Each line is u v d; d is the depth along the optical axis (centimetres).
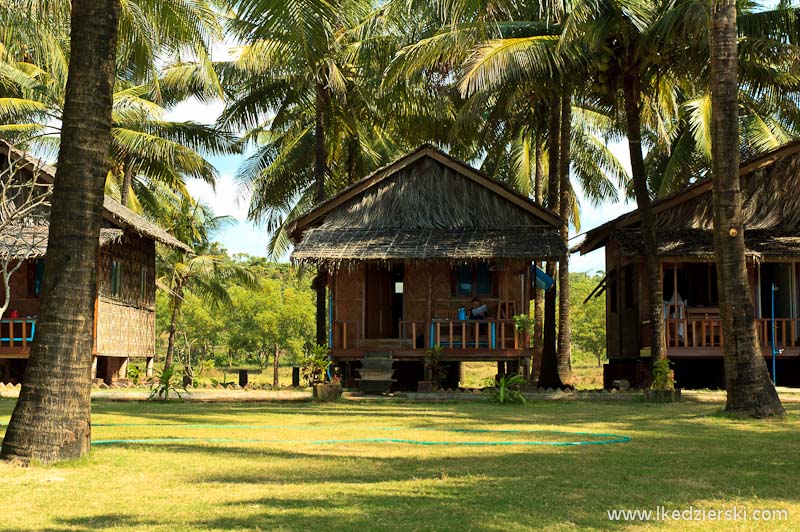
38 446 855
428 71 2398
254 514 627
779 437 1145
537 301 2728
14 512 640
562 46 2014
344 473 817
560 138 2911
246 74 3016
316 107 2939
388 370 2236
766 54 2027
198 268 3650
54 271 876
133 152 3077
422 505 659
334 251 2266
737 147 1493
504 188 2448
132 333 2959
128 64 2736
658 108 2486
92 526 593
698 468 851
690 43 2031
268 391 2072
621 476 798
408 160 2481
